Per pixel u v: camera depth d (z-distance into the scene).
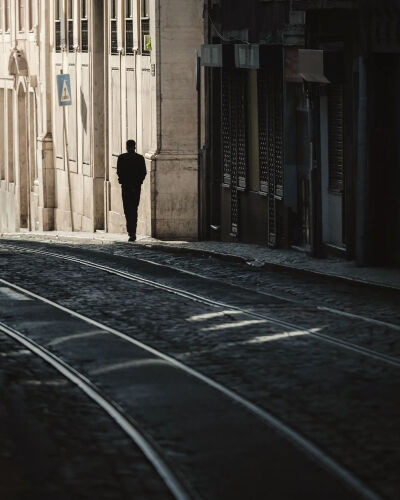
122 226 72.94
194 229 64.62
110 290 38.78
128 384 24.53
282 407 22.28
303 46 49.38
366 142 43.12
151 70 65.44
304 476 17.83
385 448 19.25
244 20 56.53
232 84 58.25
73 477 17.84
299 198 50.78
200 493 17.03
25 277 42.41
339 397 23.02
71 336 30.25
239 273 43.69
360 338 29.27
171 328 31.20
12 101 97.69
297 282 40.78
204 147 62.91
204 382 24.64
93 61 76.50
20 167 94.44
